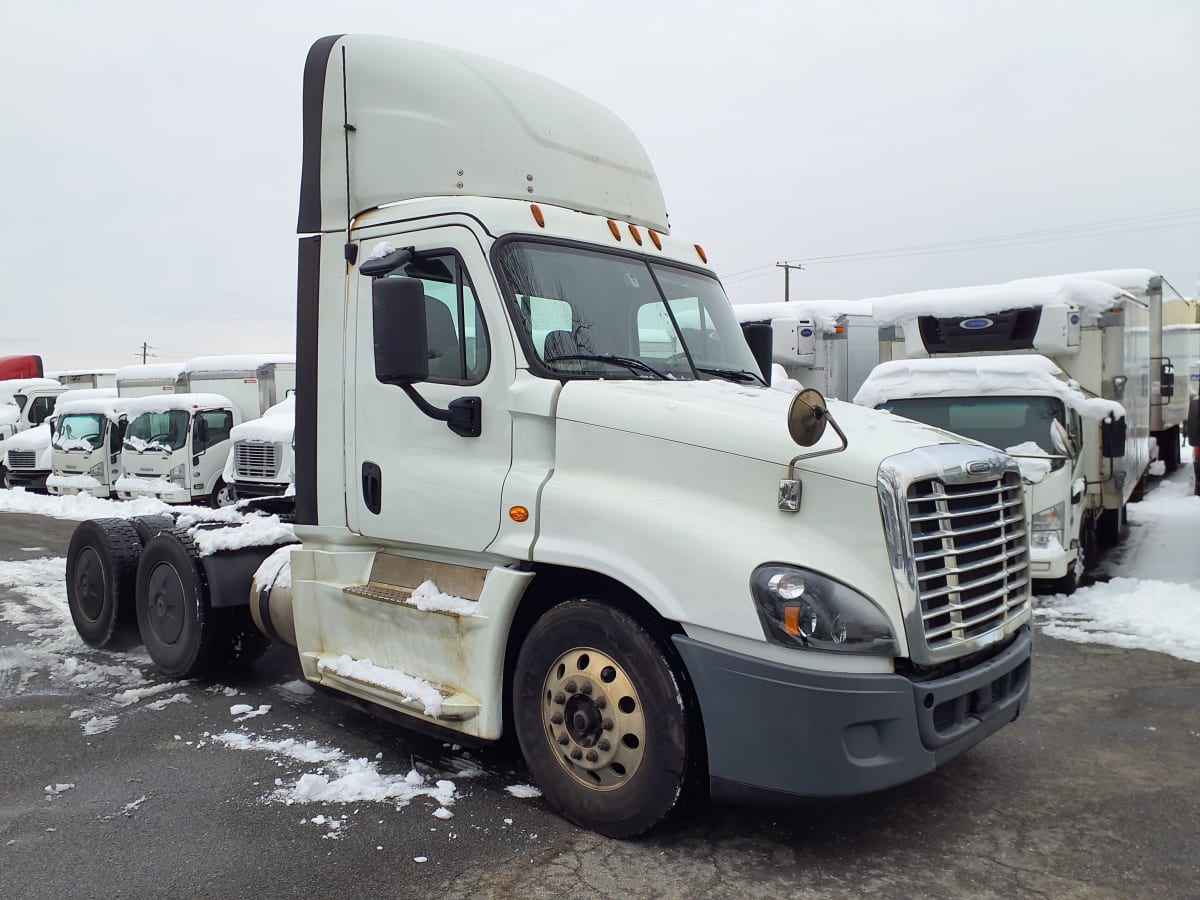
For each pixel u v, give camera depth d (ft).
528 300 13.38
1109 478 31.65
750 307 46.21
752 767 10.98
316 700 18.58
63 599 28.66
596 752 12.19
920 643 10.96
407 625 14.28
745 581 10.87
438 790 13.80
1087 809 13.24
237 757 15.39
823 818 12.91
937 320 34.88
